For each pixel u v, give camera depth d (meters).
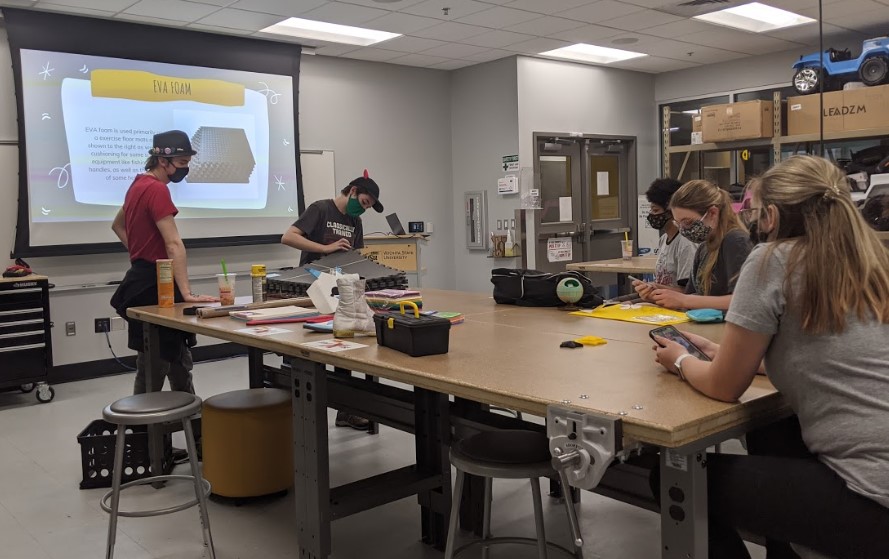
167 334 3.28
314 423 2.21
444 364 1.84
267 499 3.07
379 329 2.12
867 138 4.99
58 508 3.01
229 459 2.97
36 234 5.21
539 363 1.83
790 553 1.73
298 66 6.46
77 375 5.49
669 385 1.56
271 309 3.01
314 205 4.29
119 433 2.38
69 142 5.32
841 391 1.36
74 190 5.36
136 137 5.62
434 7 5.48
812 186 1.42
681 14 5.93
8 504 3.06
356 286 2.35
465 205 7.84
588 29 6.32
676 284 3.36
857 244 1.38
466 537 2.68
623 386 1.56
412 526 2.81
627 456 1.62
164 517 2.89
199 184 5.95
